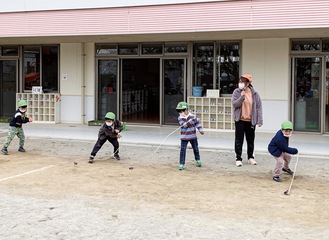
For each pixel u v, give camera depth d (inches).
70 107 610.5
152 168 333.1
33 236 190.1
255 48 525.7
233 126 535.5
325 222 210.5
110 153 398.3
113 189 269.1
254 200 247.4
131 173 314.5
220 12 443.5
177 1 506.6
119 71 591.8
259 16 429.7
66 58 606.5
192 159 372.5
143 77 582.6
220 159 373.4
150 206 234.4
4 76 643.5
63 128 557.6
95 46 596.7
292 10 418.3
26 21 519.2
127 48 585.0
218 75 547.5
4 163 347.3
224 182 289.9
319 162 362.6
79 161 358.6
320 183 288.8
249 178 302.7
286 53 514.3
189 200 246.7
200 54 555.2
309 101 516.7
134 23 477.4
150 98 581.0
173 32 464.1
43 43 612.7
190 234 193.2
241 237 189.8
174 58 562.6
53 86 622.2
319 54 508.4
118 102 595.8
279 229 200.4
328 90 510.9
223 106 535.8
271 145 297.1
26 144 447.2
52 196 252.4
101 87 602.5
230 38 526.9
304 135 504.4
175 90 568.1
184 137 331.6
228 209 230.1
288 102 518.0
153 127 572.1
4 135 505.4
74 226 202.7
